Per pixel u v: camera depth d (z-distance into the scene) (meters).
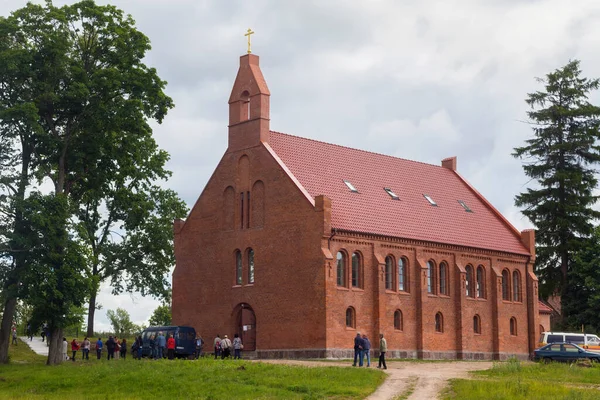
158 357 59.66
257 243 63.50
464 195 79.19
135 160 64.06
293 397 40.00
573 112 88.81
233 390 42.12
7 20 58.12
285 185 62.09
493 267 73.38
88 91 57.59
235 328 64.62
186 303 68.12
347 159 70.25
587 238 88.06
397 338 63.75
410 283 65.75
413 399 39.84
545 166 89.38
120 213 77.19
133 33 61.50
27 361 65.50
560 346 59.25
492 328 72.38
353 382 43.44
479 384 42.41
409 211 69.56
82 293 57.25
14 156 60.06
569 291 87.31
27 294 56.38
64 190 62.56
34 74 57.84
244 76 66.38
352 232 61.44
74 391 45.66
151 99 61.16
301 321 59.66
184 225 69.50
